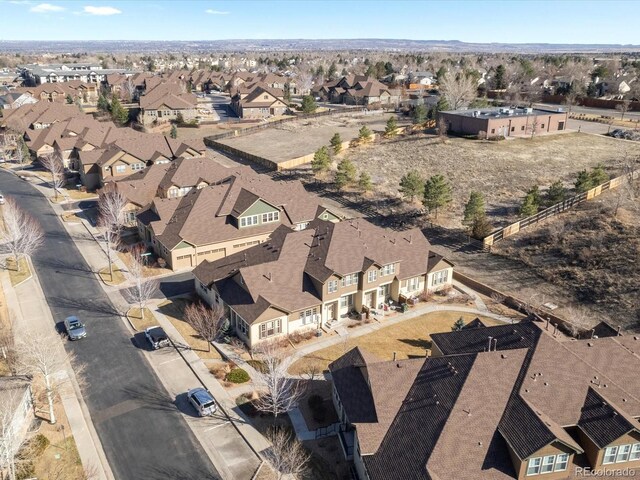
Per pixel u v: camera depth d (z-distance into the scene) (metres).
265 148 108.94
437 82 182.38
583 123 120.56
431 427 27.89
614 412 27.08
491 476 25.69
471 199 65.62
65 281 53.47
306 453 31.55
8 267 56.09
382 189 81.81
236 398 36.44
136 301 47.19
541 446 25.12
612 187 73.56
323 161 86.50
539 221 66.00
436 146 102.19
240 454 31.50
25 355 36.34
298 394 36.56
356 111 147.50
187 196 62.94
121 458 30.91
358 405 31.19
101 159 82.38
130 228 68.25
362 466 29.05
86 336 43.59
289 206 63.34
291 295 44.41
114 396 36.34
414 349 42.91
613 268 54.00
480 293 53.22
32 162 100.19
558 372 30.06
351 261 46.81
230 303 44.03
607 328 38.25
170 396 36.56
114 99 133.38
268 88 161.00
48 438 32.09
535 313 45.16
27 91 157.50
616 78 157.00
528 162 90.75
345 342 43.72
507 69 189.25
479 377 29.86
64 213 73.19
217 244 58.06
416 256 51.69
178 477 29.66
